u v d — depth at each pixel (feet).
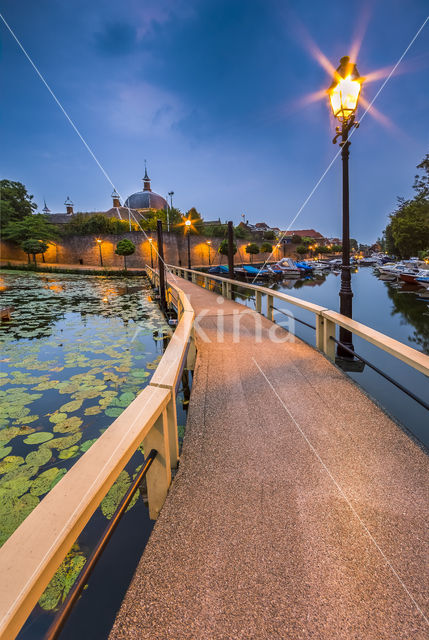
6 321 29.19
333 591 3.79
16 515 6.72
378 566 4.11
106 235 132.05
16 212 134.62
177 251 145.59
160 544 4.46
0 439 9.87
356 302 52.75
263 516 4.96
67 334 23.84
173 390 5.96
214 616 3.52
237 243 173.37
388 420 7.96
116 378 14.82
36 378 14.87
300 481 5.77
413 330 31.86
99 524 6.42
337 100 14.28
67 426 10.49
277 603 3.65
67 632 4.46
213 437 7.29
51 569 2.52
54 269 104.88
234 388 10.05
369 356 20.20
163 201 224.33
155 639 3.29
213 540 4.52
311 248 250.98
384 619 3.49
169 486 5.71
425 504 5.20
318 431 7.49
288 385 10.23
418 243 127.03
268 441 7.10
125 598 3.71
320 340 13.96
